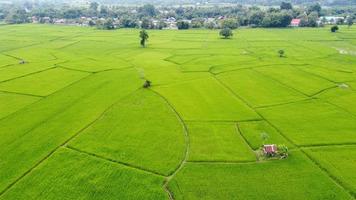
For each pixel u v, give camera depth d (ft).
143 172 178.50
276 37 645.10
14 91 301.02
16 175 174.91
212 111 258.37
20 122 236.43
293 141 209.87
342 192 162.09
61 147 203.41
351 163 185.98
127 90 307.58
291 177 174.09
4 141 209.15
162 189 165.27
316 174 176.35
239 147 204.85
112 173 177.17
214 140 213.46
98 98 286.25
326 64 410.52
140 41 581.53
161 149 202.28
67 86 317.83
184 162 189.26
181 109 261.85
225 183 169.89
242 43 576.20
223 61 428.56
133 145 206.59
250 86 319.68
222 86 320.09
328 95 293.23
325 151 198.70
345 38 627.05
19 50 505.66
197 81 336.70
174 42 589.73
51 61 423.64
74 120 240.94
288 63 412.16
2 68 382.63
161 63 422.82
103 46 551.59
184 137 217.36
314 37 641.81
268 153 193.06
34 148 201.36
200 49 520.83
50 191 162.71
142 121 240.53
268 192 162.81
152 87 316.81
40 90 304.91
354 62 427.33
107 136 217.77
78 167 182.19
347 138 213.46
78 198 157.79
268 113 253.85
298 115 249.75
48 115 248.93
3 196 158.71
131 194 161.17
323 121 238.89
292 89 309.83
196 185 168.35
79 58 447.83
